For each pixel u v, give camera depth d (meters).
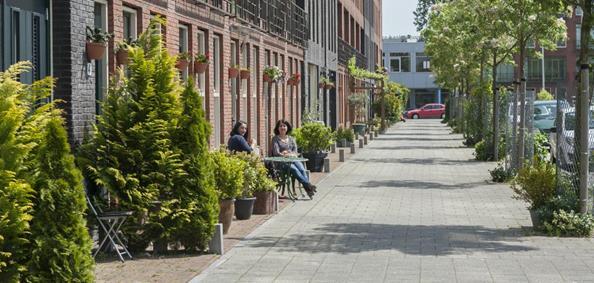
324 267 11.62
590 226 14.45
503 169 25.34
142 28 16.05
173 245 12.87
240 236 14.51
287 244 13.62
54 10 12.59
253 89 27.67
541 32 30.91
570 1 15.94
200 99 12.81
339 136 45.50
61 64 12.63
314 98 42.56
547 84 98.19
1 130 7.84
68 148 8.77
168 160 12.41
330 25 50.06
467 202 19.95
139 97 12.50
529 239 14.16
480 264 11.86
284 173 20.67
